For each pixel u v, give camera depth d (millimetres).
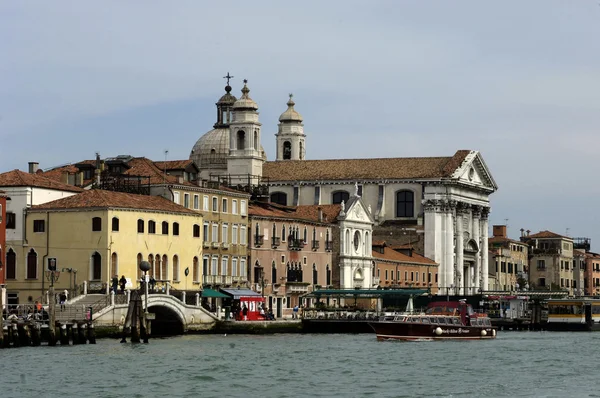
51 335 99375
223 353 99125
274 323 131875
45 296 122188
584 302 157625
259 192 172000
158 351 98625
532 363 95562
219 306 133000
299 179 199500
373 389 77938
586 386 80125
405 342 118625
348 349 106812
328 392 76500
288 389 77562
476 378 84188
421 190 198625
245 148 195625
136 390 76062
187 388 77438
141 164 143875
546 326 159500
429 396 74938
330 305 158375
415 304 166250
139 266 120625
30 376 80750
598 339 129750
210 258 140750
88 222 122938
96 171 144250
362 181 199000
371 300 168750
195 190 139500
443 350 107688
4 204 121250
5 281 125062
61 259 123625
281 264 154500
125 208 124188
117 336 110812
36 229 124812
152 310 119812
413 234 197500
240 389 77438
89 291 119188
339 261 167000
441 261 197875
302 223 159250
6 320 99250
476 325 127312
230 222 145000
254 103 196125
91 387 76875
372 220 176500
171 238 130625
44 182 129125
